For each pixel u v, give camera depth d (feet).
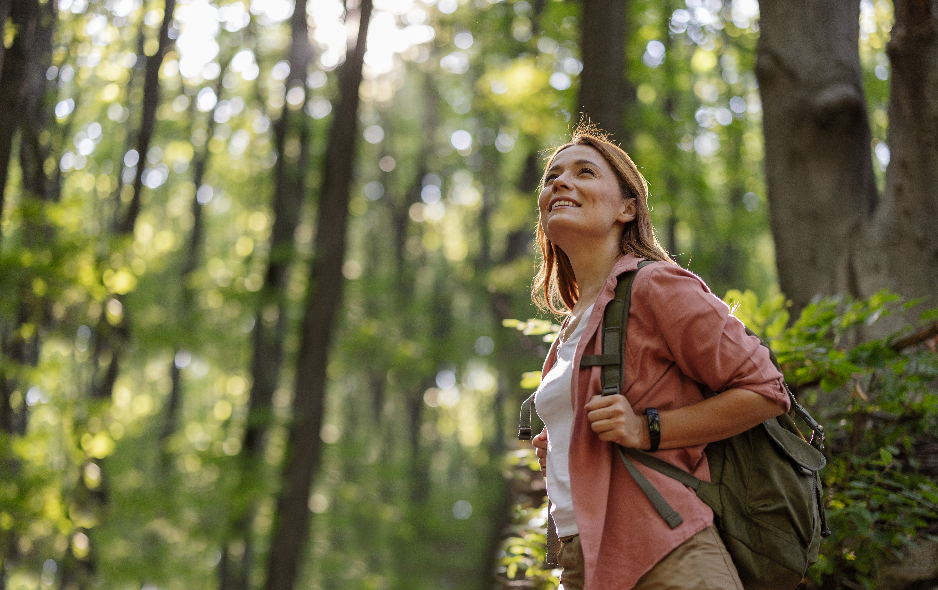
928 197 13.34
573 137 7.44
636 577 5.57
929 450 10.64
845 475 10.24
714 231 46.50
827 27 15.52
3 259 22.82
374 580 63.21
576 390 6.02
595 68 25.85
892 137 13.85
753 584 5.79
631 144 39.27
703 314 5.79
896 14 13.51
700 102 49.65
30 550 27.91
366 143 74.74
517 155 63.62
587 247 6.75
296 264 53.31
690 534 5.55
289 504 43.57
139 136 30.50
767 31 15.96
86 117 28.58
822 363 9.93
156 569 43.80
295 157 54.75
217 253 65.21
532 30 46.19
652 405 5.95
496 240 70.44
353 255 82.38
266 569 43.27
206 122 51.01
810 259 14.88
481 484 69.56
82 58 25.46
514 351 43.96
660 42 41.39
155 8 29.45
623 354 6.01
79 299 26.73
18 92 17.53
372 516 65.16
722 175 46.44
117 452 49.01
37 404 28.25
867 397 10.66
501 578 12.87
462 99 71.26
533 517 11.53
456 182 78.07
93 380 33.73
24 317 25.41
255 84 51.29
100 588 41.50
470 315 81.41
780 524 5.74
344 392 86.79
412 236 79.77
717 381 5.78
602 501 5.77
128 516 42.39
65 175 26.23
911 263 13.41
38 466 24.97
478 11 47.01
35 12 17.98
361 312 66.28
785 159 15.48
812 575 9.82
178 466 53.42
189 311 51.96
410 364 64.64
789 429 6.14
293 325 55.06
